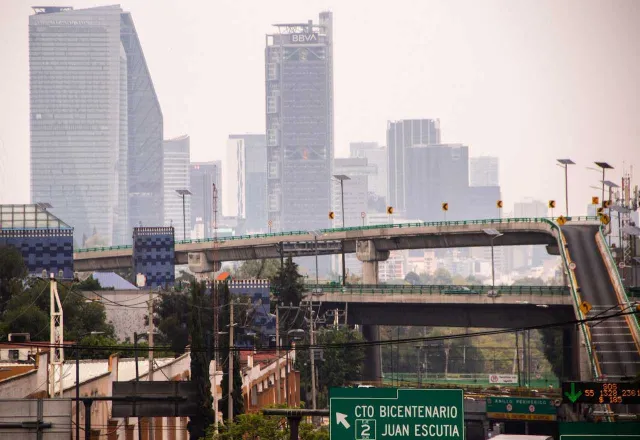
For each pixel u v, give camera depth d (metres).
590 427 156.12
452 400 156.25
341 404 157.88
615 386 186.25
